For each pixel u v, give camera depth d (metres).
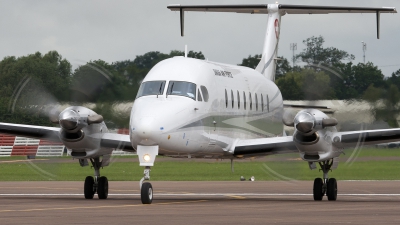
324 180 59.72
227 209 47.75
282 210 47.09
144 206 50.25
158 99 54.81
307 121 55.88
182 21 79.31
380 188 79.06
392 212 45.75
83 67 63.06
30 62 132.88
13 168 128.88
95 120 57.66
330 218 41.47
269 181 97.06
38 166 62.59
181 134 53.84
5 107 100.12
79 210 46.62
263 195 66.94
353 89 63.56
